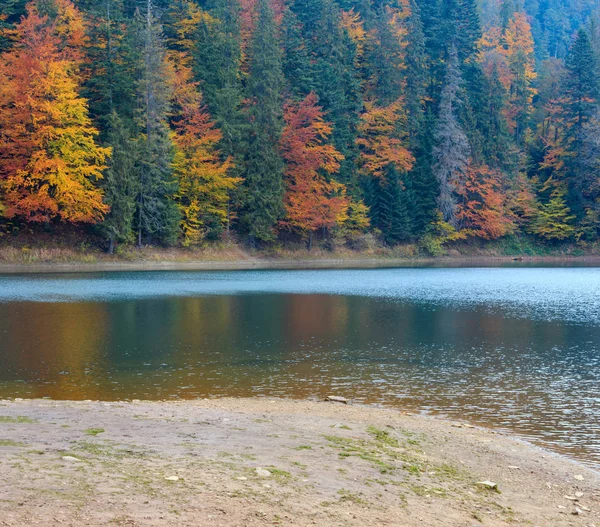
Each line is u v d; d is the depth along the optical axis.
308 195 69.31
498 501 7.30
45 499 5.49
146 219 57.81
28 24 54.38
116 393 13.45
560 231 83.94
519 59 94.62
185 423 9.63
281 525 5.54
